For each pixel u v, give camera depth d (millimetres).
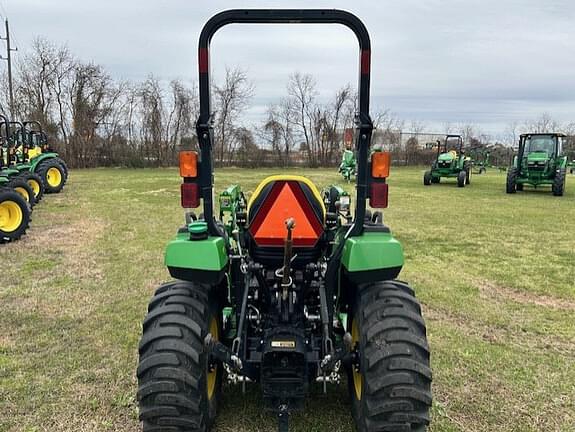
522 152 17016
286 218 2805
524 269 6719
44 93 31453
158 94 31781
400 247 2693
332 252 2992
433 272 6535
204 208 2754
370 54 2598
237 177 21547
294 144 32531
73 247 7773
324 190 4289
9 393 3371
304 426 3006
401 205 13328
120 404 3256
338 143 32656
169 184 18703
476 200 14703
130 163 31141
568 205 13578
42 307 5043
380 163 2646
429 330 4543
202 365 2551
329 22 2590
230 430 2980
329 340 2596
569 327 4684
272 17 2615
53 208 12031
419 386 2436
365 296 2764
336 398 3293
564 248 8039
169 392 2445
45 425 3029
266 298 2881
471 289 5809
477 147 35406
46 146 16312
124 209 11953
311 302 2924
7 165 10930
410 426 2434
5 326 4539
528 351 4137
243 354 2711
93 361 3857
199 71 2617
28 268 6527
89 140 30969
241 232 3176
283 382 2561
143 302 5215
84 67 32188
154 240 8336
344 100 32156
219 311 3113
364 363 2525
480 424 3080
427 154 35938
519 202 14250
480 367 3818
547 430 3037
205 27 2600
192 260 2627
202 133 2664
